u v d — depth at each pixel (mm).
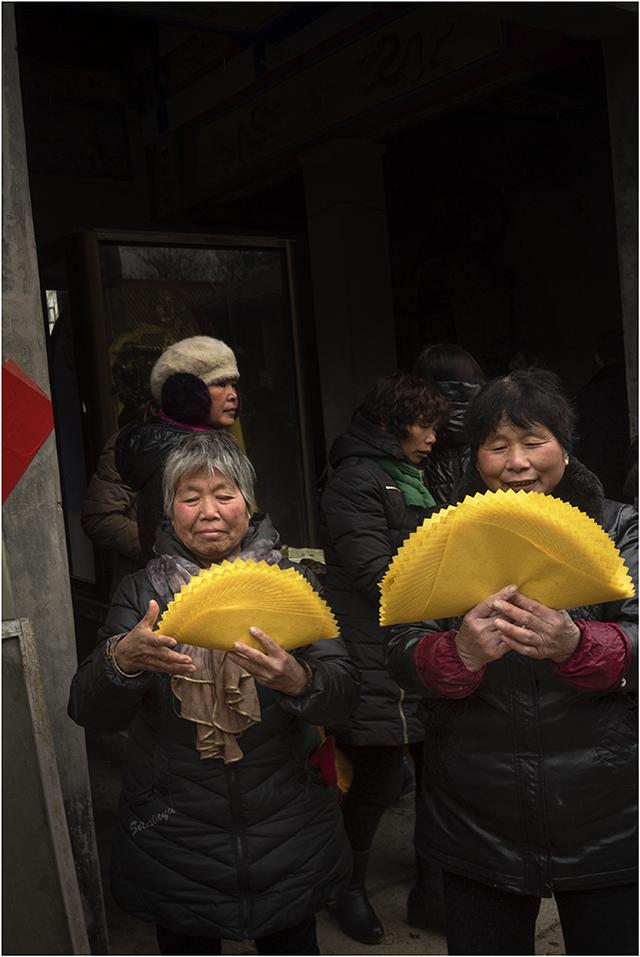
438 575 1685
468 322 8992
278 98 7758
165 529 2154
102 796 4273
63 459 5426
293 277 5609
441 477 3080
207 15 6242
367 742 2941
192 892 1983
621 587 1660
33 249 2516
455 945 1925
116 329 5117
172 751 1993
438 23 6332
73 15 8469
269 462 5508
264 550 2088
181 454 2035
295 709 1907
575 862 1819
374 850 3705
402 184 9500
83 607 5258
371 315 7875
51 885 2070
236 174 8328
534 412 1806
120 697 1897
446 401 2979
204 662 1972
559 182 8797
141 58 9031
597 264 8594
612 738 1819
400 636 1938
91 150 8984
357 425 3031
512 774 1820
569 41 5754
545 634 1681
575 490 1909
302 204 10031
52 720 2551
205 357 3377
